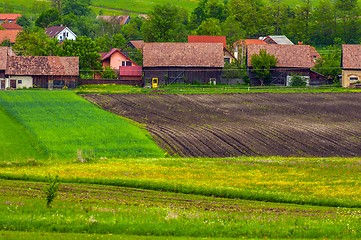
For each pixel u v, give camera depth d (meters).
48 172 139.00
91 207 105.19
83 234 90.38
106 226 93.25
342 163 152.00
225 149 173.75
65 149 168.75
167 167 145.38
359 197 122.75
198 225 94.25
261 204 116.62
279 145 179.75
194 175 138.00
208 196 122.00
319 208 114.75
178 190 124.44
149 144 176.75
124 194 121.00
